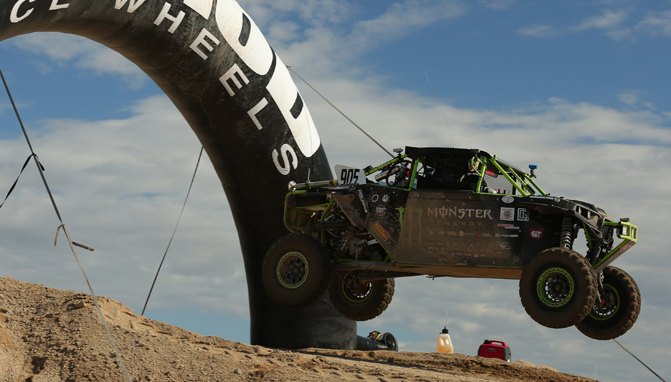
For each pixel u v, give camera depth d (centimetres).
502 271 1302
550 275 1224
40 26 1399
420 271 1361
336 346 1878
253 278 1892
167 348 979
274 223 1847
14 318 1015
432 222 1312
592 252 1288
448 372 1264
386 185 1361
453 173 1328
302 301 1373
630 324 1362
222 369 950
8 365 911
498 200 1286
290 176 1823
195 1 1602
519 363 1477
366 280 1451
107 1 1469
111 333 984
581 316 1198
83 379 892
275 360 1026
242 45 1698
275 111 1777
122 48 1605
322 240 1422
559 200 1252
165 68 1650
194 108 1728
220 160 1806
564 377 1305
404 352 1529
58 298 1069
